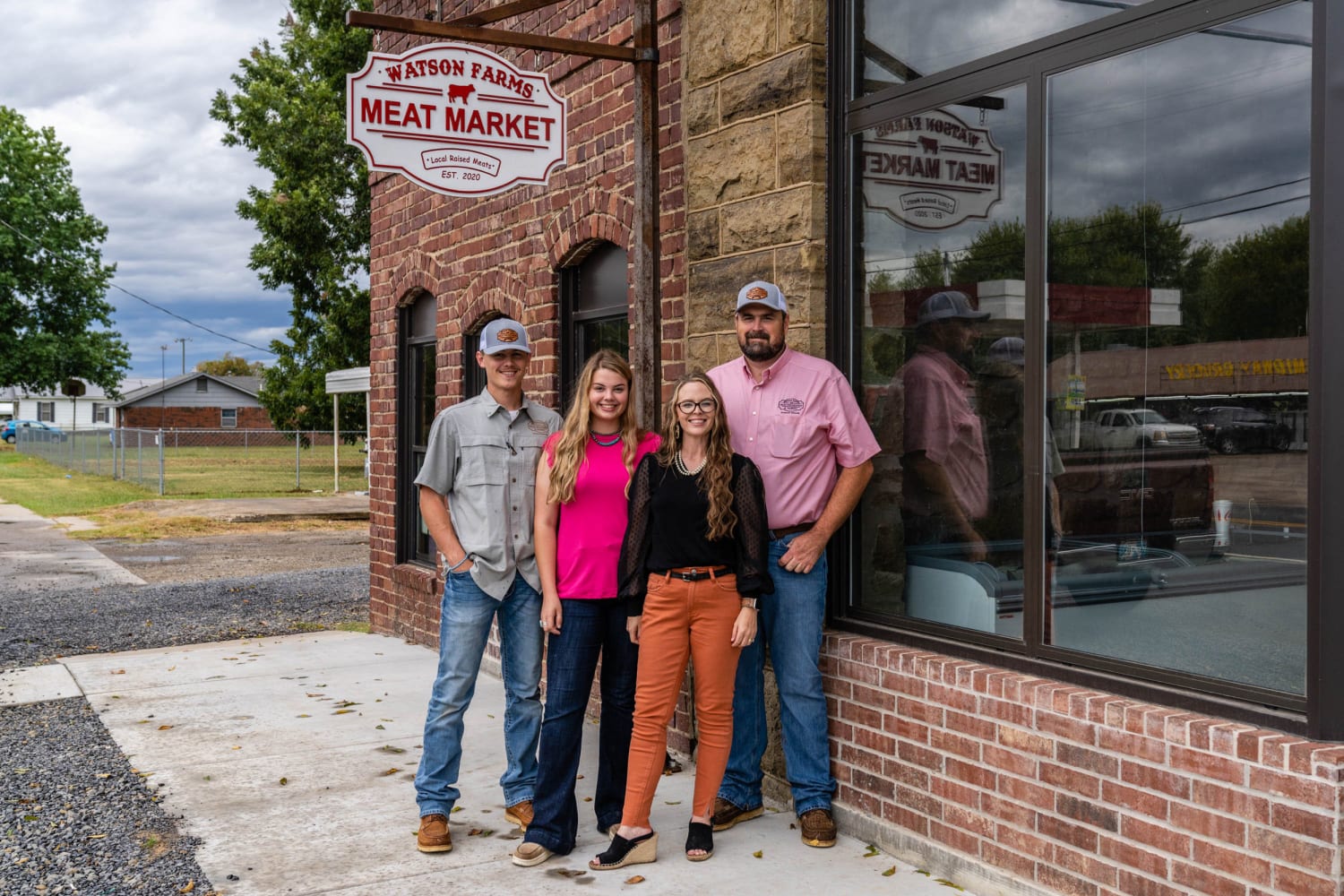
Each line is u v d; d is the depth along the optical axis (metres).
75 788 5.13
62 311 54.06
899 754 4.16
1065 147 3.76
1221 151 3.27
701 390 3.96
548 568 4.21
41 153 54.00
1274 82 3.13
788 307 4.76
